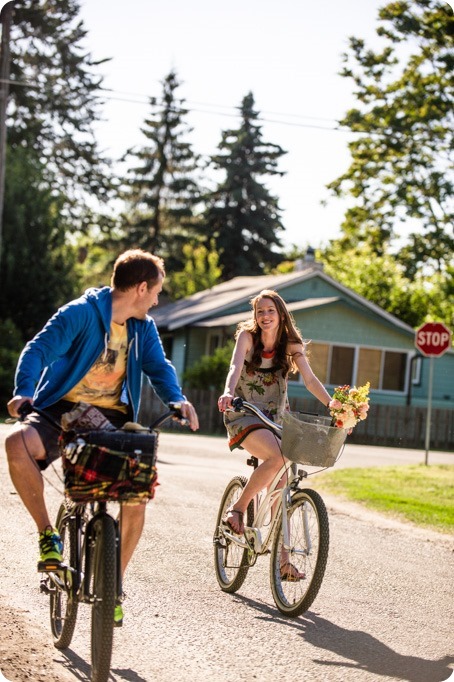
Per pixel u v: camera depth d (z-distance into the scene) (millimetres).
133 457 5031
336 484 16172
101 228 57406
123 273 5496
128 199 69375
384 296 54375
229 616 6949
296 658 5996
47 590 5801
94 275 67375
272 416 7570
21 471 5266
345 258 60625
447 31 31750
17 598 6969
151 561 8664
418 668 5949
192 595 7523
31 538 9141
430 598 8102
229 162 72688
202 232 70500
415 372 41750
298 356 7500
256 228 72375
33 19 51156
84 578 5242
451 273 47000
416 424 36375
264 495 7500
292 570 6988
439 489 15812
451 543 11047
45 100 52125
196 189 69812
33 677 5219
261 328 7480
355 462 22594
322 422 7027
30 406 5129
